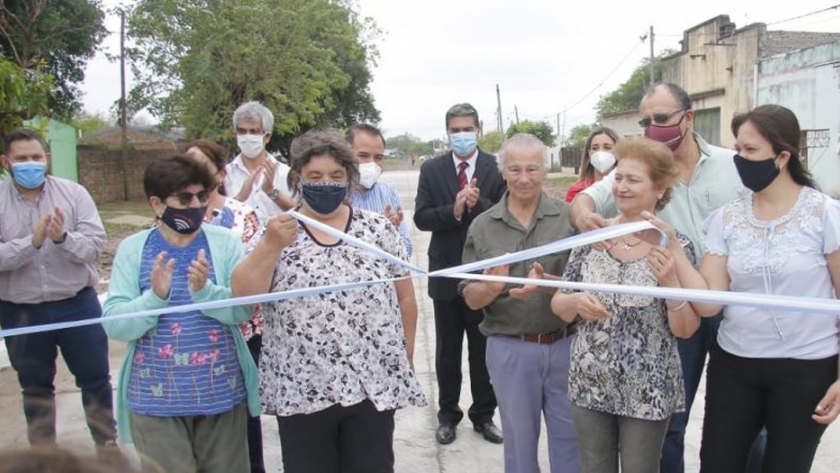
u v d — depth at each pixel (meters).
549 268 3.23
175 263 2.82
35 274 3.77
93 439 0.89
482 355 4.32
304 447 2.64
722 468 2.77
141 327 2.69
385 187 4.58
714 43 24.81
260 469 3.67
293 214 2.51
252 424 3.62
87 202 4.02
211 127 23.38
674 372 2.70
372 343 2.66
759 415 2.72
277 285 2.65
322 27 28.39
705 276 2.77
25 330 2.70
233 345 2.84
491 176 4.48
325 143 2.64
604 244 2.73
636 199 2.68
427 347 6.23
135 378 2.77
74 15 22.66
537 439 3.26
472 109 4.43
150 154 27.19
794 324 2.56
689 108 3.22
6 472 0.78
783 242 2.59
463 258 3.46
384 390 2.65
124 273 2.84
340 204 2.68
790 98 20.73
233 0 23.36
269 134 4.61
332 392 2.58
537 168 3.21
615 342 2.67
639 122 3.35
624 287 2.20
